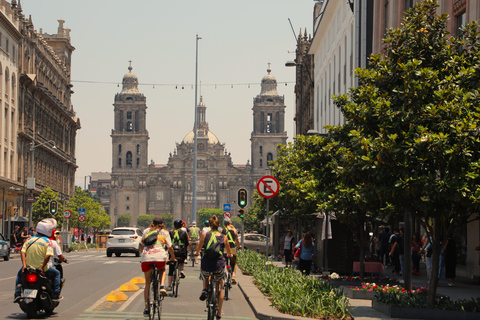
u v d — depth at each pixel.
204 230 39.44
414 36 37.56
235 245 47.31
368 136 37.12
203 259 30.36
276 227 100.69
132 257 105.25
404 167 32.72
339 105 45.09
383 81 38.41
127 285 45.06
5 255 89.62
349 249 62.31
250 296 42.03
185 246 44.09
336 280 51.50
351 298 44.16
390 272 74.94
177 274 43.56
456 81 35.78
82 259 94.50
